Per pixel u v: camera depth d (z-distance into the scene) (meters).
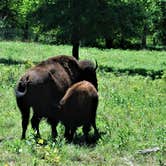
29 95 29.25
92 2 75.81
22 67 63.53
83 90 30.50
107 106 41.00
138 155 28.06
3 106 38.81
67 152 27.36
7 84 48.03
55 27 78.75
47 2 79.00
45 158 26.05
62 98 30.31
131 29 80.19
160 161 26.48
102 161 26.75
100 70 70.25
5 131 32.00
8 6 100.94
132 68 82.94
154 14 145.38
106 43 137.12
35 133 29.00
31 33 153.50
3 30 146.38
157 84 56.44
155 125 36.09
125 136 31.20
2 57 85.25
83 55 98.00
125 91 50.00
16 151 26.97
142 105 42.97
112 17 76.31
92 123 31.33
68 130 30.31
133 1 81.19
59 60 31.20
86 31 76.44
